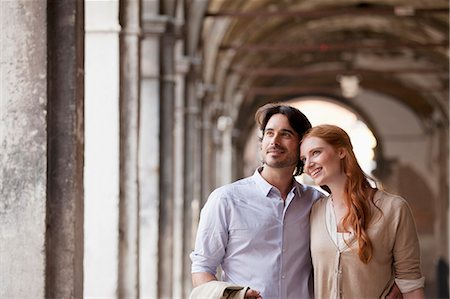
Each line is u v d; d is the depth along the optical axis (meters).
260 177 7.36
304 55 41.94
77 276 8.16
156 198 17.08
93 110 12.46
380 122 50.34
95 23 12.32
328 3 33.47
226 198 7.30
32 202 7.93
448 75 35.75
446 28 33.75
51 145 8.05
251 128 47.03
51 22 8.02
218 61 31.53
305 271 7.36
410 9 25.17
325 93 49.84
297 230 7.33
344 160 7.12
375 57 43.41
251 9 30.38
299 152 7.32
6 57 7.91
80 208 8.22
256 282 7.26
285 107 7.33
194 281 7.30
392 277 7.13
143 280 16.95
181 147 22.16
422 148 50.00
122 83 12.75
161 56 17.20
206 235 7.30
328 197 7.29
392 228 7.02
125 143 13.62
